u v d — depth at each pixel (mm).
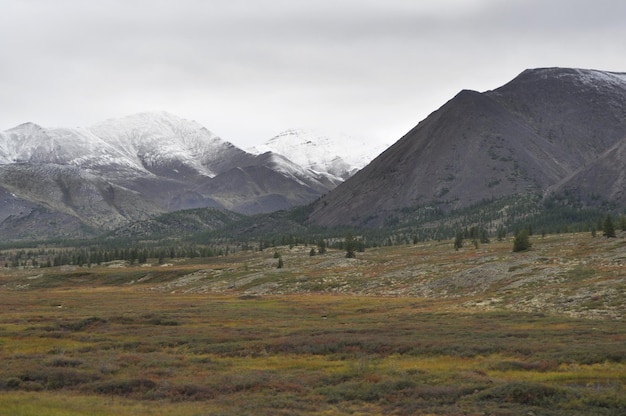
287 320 82062
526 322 66812
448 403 33562
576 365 42250
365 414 31688
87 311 101812
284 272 164000
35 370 44969
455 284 109562
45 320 86375
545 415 29969
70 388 41219
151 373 45469
